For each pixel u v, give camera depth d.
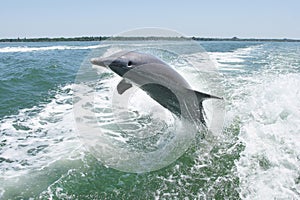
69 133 6.42
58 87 11.71
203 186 4.22
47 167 4.96
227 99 7.74
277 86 8.84
